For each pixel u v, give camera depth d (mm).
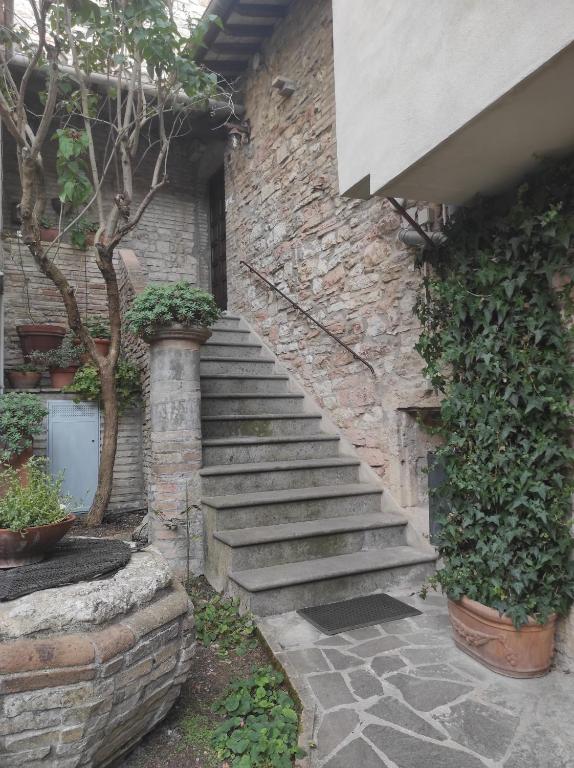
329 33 4898
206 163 8156
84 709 1615
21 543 1965
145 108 4656
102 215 4777
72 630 1696
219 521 3609
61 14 4340
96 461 5527
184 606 2062
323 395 5008
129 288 5875
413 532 3854
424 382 3768
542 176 2391
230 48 6129
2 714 1541
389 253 4133
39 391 5391
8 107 4117
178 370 3877
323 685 2354
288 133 5602
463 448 2836
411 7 2357
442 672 2469
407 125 2387
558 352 2461
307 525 3736
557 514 2428
